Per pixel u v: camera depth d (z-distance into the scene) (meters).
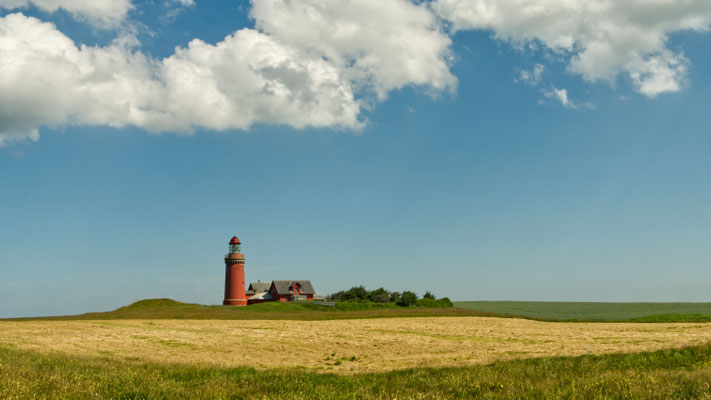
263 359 34.59
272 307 106.75
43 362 24.06
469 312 86.62
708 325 57.53
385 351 38.81
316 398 15.49
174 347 42.16
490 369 24.44
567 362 27.39
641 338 42.75
